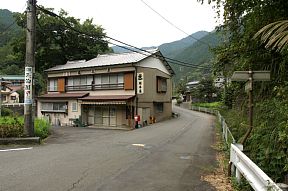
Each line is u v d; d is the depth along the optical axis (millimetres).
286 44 5898
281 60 8445
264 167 6430
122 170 8375
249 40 9195
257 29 8547
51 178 7352
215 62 12094
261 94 9227
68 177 7473
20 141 13445
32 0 14750
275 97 7680
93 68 31359
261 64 9289
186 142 15094
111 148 12703
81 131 23156
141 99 29625
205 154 11406
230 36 10977
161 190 6488
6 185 6695
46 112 35688
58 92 35781
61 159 9891
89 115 32125
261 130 7430
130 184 6930
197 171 8398
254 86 9539
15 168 8398
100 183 6969
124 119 29391
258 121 8258
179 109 57375
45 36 37438
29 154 10734
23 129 14344
